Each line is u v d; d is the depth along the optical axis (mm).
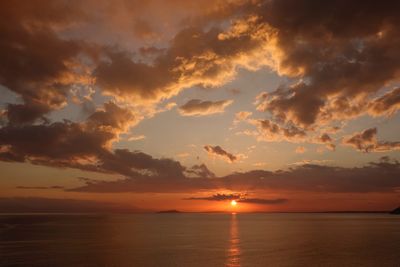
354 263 44594
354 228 127562
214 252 54250
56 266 40781
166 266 41781
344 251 56281
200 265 42562
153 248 59188
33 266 40625
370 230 114188
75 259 45875
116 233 95625
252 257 49031
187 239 78125
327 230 115438
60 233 92500
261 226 146625
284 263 44281
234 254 52031
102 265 41938
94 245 62781
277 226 145750
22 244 63094
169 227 134000
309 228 129000
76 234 89562
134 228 123750
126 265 42156
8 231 99438
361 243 69750
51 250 54531
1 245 61500
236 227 137750
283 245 65312
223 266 42094
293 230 114875
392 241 74562
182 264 43156
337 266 42562
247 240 76562
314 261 45906
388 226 143750
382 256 50656
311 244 67625
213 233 99500
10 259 45250
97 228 120000
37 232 95938
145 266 41656
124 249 57188
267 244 67188
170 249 57875
